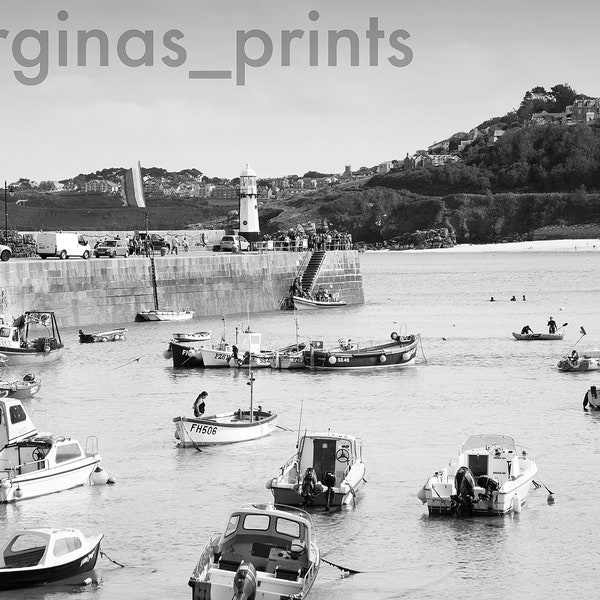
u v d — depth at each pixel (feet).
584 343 346.74
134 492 156.04
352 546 133.59
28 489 151.64
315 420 210.79
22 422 174.29
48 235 410.52
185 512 146.30
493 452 156.66
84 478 159.02
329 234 530.68
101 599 115.65
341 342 307.58
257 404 229.04
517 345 341.62
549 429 200.75
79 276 370.94
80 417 213.25
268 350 306.35
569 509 148.46
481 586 120.98
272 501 151.02
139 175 540.52
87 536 135.23
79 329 347.97
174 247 478.59
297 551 115.44
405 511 147.74
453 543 134.72
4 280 341.00
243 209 550.77
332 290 501.97
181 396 239.30
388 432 198.18
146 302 399.85
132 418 212.23
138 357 302.86
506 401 232.73
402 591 119.34
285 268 472.85
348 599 116.98
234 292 440.86
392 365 287.89
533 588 120.26
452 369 284.82
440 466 171.01
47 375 268.62
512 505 147.23
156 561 127.44
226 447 185.68
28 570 116.98
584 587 120.67
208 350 284.20
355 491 153.28
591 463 173.37
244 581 106.11
